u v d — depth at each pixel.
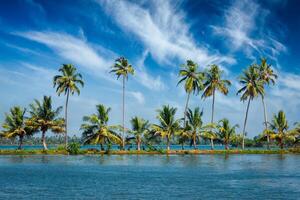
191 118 97.75
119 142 95.56
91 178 45.06
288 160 75.81
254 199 31.08
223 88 102.25
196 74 100.50
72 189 36.41
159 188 37.12
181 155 93.44
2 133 96.56
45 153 93.75
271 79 104.56
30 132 97.69
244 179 44.38
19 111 96.94
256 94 100.12
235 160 75.62
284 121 106.62
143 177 46.16
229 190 35.84
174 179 44.47
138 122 97.12
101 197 32.03
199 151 98.50
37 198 31.45
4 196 32.34
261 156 90.12
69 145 95.06
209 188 37.03
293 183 40.75
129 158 81.44
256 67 103.81
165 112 95.88
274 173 50.66
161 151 96.38
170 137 98.19
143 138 98.88
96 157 84.19
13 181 42.19
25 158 80.00
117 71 100.06
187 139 98.19
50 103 95.25
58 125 95.19
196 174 49.75
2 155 90.88
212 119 102.19
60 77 95.44
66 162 69.12
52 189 36.41
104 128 93.12
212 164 65.19
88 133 93.56
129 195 33.09
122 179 44.47
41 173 50.28
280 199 31.02
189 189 36.53
